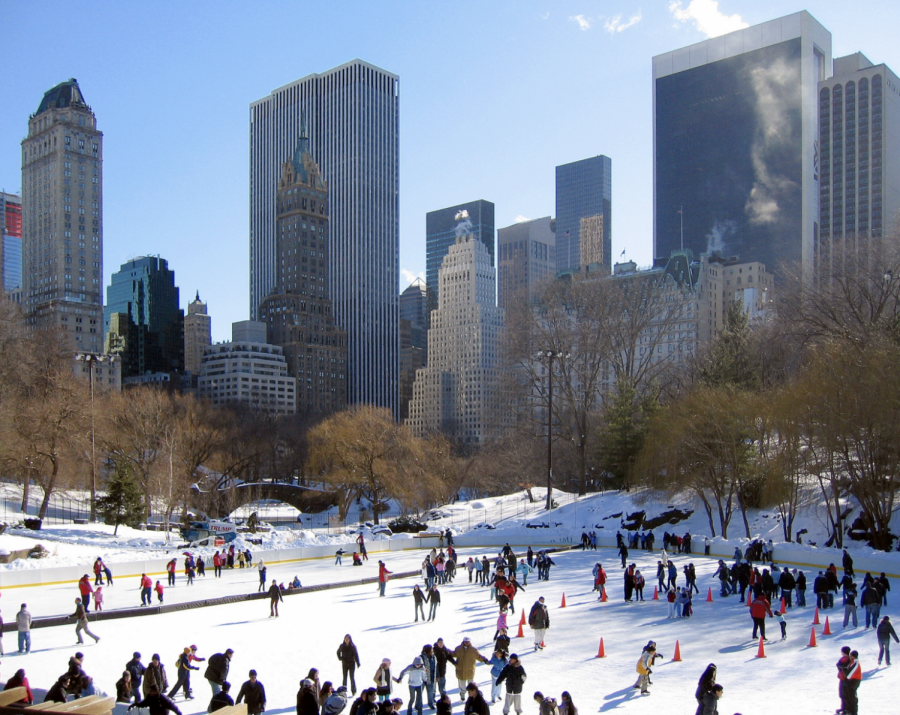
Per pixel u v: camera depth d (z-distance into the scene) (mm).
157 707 20062
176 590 48781
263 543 67875
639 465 76312
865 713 23547
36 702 22703
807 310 81062
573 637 33781
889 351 57719
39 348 103250
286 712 24219
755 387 83625
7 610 41531
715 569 53688
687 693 25641
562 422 107312
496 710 24375
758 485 72250
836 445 57750
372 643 33406
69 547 60438
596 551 67500
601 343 103438
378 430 94875
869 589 34188
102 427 84188
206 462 111562
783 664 28938
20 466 81688
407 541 72750
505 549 50750
